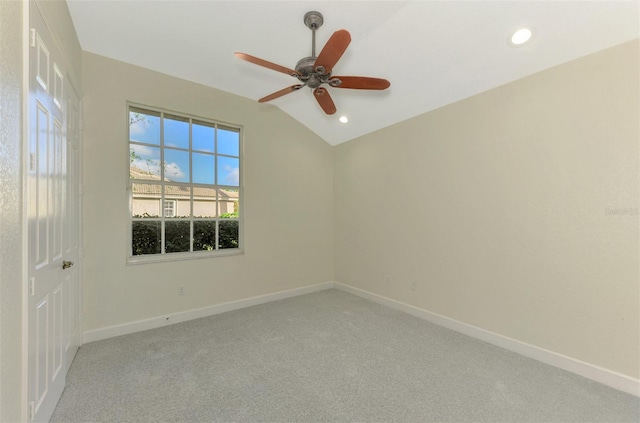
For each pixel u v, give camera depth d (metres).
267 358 2.37
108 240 2.77
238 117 3.65
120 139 2.85
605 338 2.04
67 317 2.05
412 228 3.43
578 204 2.16
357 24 2.35
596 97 2.06
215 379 2.07
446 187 3.07
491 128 2.68
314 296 4.15
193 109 3.31
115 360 2.32
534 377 2.12
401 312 3.49
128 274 2.87
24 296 1.22
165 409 1.76
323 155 4.54
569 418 1.69
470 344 2.65
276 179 4.00
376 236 3.92
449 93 2.89
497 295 2.64
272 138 3.96
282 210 4.06
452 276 3.01
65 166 1.98
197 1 2.20
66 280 2.01
